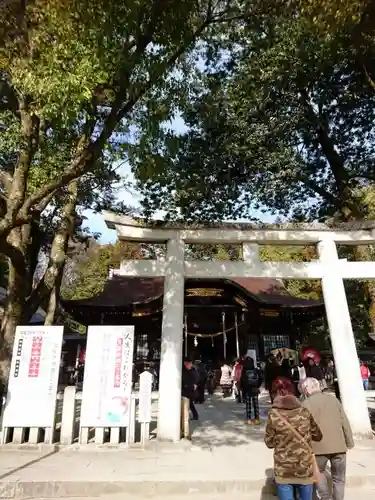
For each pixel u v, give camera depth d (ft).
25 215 20.42
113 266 103.71
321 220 50.47
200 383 43.19
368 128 46.93
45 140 28.30
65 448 21.79
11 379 23.15
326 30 21.79
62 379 59.98
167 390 23.38
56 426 25.36
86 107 20.38
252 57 42.01
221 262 26.84
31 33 17.81
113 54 18.88
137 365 56.49
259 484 16.53
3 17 18.44
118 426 22.54
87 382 23.29
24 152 22.02
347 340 25.32
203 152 44.88
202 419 32.04
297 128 47.06
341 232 27.81
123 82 19.95
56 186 20.67
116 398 22.99
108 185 38.99
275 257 81.46
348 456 20.48
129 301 58.03
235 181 46.78
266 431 12.38
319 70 41.39
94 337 24.13
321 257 27.37
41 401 22.77
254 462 19.25
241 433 26.37
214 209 45.03
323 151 49.57
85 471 17.90
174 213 42.04
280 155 44.86
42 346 23.72
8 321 27.53
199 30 22.90
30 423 22.40
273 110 45.50
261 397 48.03
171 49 21.94
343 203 46.78
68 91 16.43
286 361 50.24
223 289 60.85
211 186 44.37
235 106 44.39
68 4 16.52
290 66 40.98
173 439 22.29
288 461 11.59
